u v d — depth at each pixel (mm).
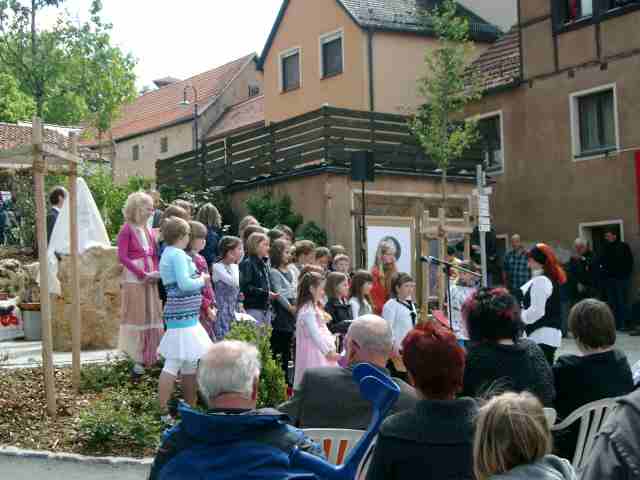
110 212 22938
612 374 5227
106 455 7348
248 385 3391
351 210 19359
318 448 3439
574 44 22125
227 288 9219
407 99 27562
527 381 4930
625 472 2508
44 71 44406
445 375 3641
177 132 48219
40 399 8672
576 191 22078
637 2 20562
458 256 18234
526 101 23422
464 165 21156
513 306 5141
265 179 20859
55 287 11953
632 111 20750
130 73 47469
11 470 7012
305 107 29703
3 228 21172
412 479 3488
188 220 9352
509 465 2734
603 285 19203
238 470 3209
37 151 8281
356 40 27375
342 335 9461
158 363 9859
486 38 29266
